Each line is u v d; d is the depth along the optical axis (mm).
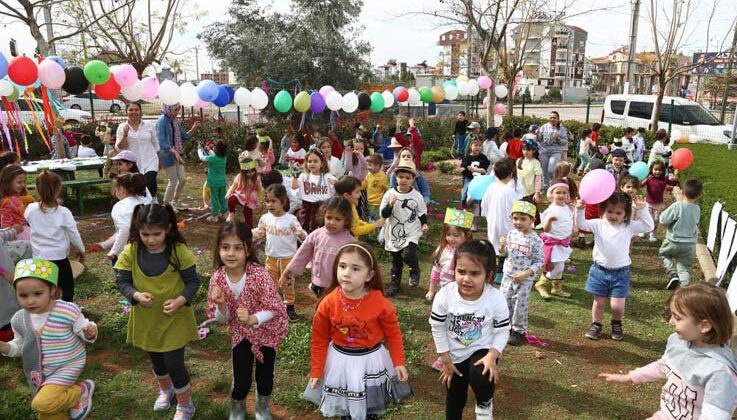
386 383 3295
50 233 4809
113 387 4289
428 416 3971
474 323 3385
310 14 23688
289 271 4941
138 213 3582
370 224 5605
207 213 9984
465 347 3420
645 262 7680
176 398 4094
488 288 3434
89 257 7523
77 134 16234
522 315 5090
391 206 6078
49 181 4750
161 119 9688
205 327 5312
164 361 3764
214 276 3666
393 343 3301
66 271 4980
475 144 9570
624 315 5875
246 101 10258
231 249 3512
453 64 35281
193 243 8273
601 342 5238
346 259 3201
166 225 3584
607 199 5031
